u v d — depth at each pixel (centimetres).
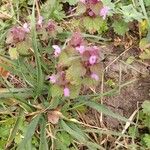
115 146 15
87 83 14
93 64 13
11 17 17
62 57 14
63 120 15
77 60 13
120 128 16
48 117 15
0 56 15
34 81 15
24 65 15
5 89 15
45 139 14
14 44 15
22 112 15
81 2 15
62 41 16
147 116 15
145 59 17
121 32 17
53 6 16
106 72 16
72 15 17
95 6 14
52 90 14
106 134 15
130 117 16
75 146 15
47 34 16
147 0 17
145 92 16
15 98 15
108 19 17
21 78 16
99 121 16
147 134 15
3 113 15
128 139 15
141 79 16
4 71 16
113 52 17
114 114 15
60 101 15
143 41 17
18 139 15
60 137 15
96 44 17
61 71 14
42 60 16
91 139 15
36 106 15
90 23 15
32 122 14
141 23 17
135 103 16
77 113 15
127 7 17
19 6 17
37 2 17
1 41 16
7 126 15
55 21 17
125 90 16
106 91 16
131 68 16
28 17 17
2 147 15
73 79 13
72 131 15
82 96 15
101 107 15
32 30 15
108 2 17
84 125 15
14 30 15
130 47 17
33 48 15
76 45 14
